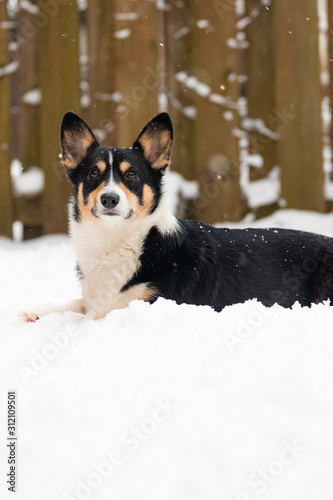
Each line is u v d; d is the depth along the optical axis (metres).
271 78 7.06
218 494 1.83
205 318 3.03
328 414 2.16
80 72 7.07
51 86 7.02
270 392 2.30
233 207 7.05
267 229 4.37
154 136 4.22
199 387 2.38
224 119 7.00
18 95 7.11
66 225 7.08
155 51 6.94
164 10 6.98
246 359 2.56
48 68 7.01
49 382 2.48
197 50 6.96
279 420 2.13
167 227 4.05
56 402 2.34
